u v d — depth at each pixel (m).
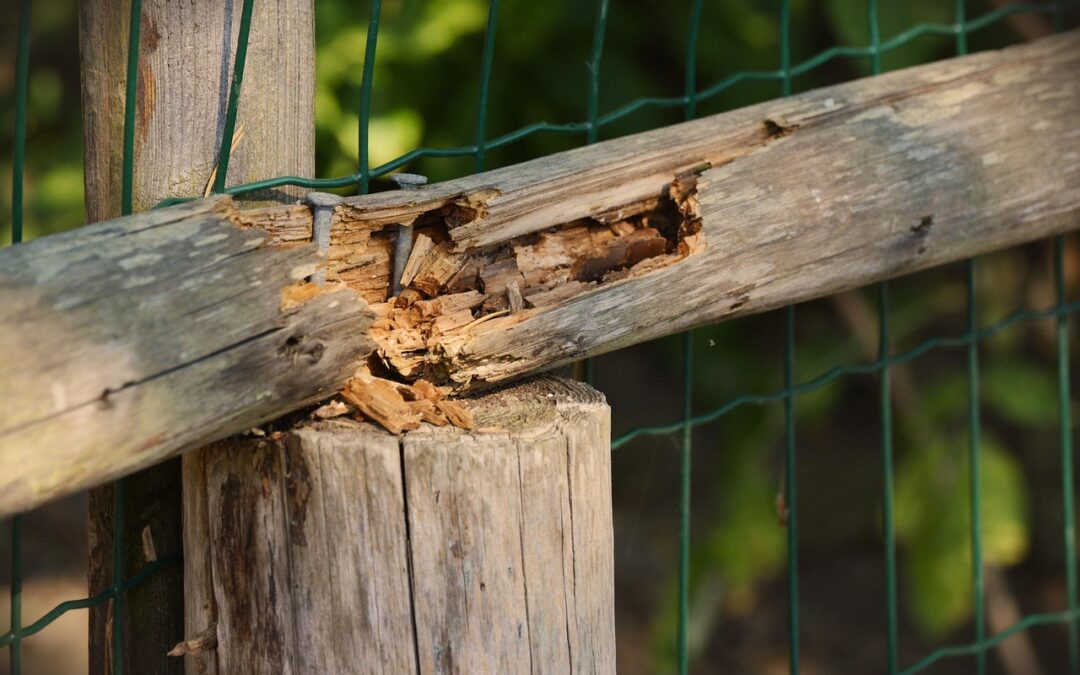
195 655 1.66
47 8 2.80
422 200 1.67
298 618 1.64
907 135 1.76
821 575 2.95
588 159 1.70
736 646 2.79
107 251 1.60
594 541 1.66
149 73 1.66
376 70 2.04
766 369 2.54
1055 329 2.48
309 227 1.65
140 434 1.60
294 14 1.67
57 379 1.59
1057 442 2.72
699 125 1.73
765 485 2.41
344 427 1.64
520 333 1.67
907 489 2.32
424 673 1.63
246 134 1.67
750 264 1.72
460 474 1.63
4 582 2.69
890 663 1.84
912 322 2.48
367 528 1.63
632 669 2.59
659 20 2.38
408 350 1.66
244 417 1.62
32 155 2.69
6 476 1.58
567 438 1.64
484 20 2.01
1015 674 2.61
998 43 2.31
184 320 1.61
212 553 1.65
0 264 1.59
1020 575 2.85
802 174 1.73
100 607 1.69
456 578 1.63
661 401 3.00
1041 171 1.79
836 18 2.05
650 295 1.70
